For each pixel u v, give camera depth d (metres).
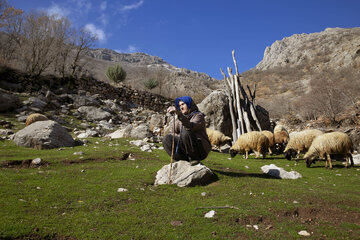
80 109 17.64
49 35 20.83
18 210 3.21
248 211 3.52
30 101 15.73
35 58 20.73
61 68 22.12
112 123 17.19
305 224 3.27
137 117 20.03
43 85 19.64
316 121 19.20
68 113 16.80
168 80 43.69
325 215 3.57
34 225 2.86
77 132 12.94
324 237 2.90
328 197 4.22
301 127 18.98
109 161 6.82
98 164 6.29
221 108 13.53
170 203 3.81
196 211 3.52
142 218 3.26
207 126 13.45
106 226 3.00
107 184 4.54
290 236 2.92
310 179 6.19
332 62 63.53
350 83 22.61
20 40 20.95
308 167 8.07
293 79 65.56
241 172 6.41
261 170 6.93
